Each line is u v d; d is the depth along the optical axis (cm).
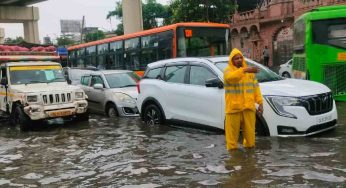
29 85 1238
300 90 763
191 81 915
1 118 1415
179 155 718
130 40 1936
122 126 1083
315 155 645
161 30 1684
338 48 1190
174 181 578
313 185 517
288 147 695
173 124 959
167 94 964
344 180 528
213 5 3152
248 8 4334
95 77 1416
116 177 621
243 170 599
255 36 3659
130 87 1347
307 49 1230
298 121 732
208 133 880
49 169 702
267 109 755
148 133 940
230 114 698
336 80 1201
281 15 3300
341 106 1127
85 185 593
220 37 1653
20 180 646
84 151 822
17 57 1344
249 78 695
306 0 3014
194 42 1602
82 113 1215
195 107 887
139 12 3116
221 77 835
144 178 605
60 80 1304
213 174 593
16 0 4734
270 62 3503
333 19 1188
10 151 879
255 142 738
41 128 1184
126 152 781
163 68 1009
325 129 774
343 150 666
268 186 523
